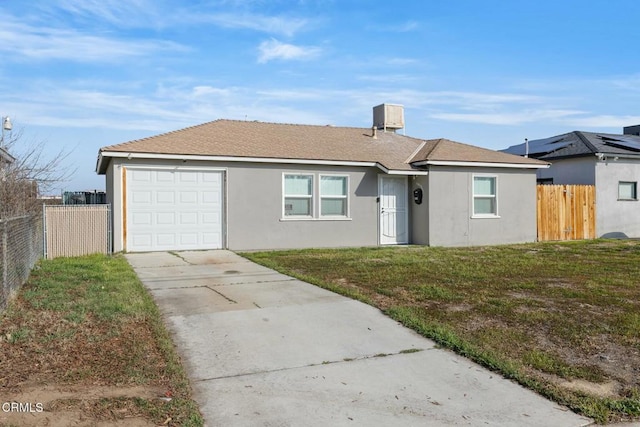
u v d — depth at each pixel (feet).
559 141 73.10
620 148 65.16
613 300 24.99
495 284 29.14
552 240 59.00
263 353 17.47
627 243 55.52
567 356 17.15
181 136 47.47
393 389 14.71
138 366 15.37
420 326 20.18
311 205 49.80
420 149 57.72
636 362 16.66
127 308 21.48
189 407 12.96
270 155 47.11
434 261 38.78
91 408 12.49
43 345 16.67
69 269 31.60
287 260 38.99
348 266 35.83
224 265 36.06
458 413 13.24
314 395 14.20
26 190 46.55
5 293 20.31
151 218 43.57
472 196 54.13
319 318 21.71
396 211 53.93
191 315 21.84
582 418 13.00
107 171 49.55
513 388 14.82
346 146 54.24
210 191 45.62
